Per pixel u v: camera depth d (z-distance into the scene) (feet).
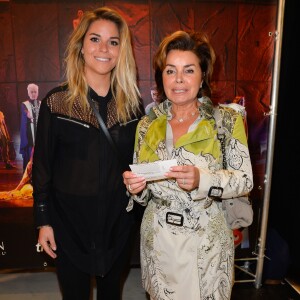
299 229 9.52
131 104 6.02
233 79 7.98
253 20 7.82
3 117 7.89
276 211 10.46
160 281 5.33
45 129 5.58
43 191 5.74
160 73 5.48
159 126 5.32
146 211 5.56
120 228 6.07
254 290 8.99
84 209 5.71
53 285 9.48
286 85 9.53
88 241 5.86
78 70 5.67
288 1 9.10
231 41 7.86
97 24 5.53
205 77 5.29
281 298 8.71
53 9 7.54
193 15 7.75
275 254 9.25
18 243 8.50
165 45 5.09
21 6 7.47
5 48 7.61
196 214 5.09
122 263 6.36
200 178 4.67
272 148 8.13
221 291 5.18
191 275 5.09
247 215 5.19
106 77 5.79
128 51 5.85
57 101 5.61
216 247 5.13
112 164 5.72
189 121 5.27
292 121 9.52
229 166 5.06
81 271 6.02
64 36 7.64
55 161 5.76
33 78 7.76
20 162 8.12
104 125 5.62
